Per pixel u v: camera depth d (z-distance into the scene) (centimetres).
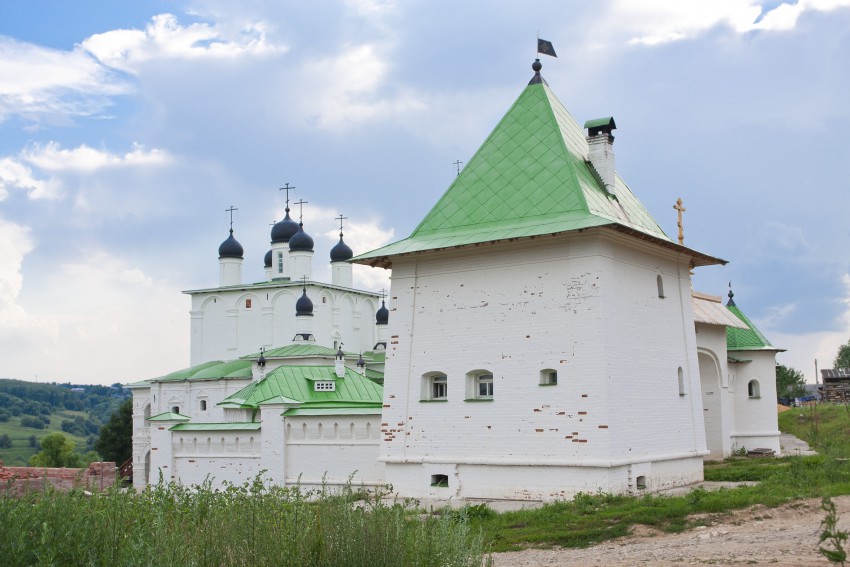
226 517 1410
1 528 1235
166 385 6794
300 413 3591
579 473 2659
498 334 2867
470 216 3047
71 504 1351
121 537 1287
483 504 2423
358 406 3741
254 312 7362
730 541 1792
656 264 3067
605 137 3119
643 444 2820
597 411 2653
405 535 1327
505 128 3225
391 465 3017
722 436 4053
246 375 6456
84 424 17750
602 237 2731
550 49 3347
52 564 1166
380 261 3173
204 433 3834
